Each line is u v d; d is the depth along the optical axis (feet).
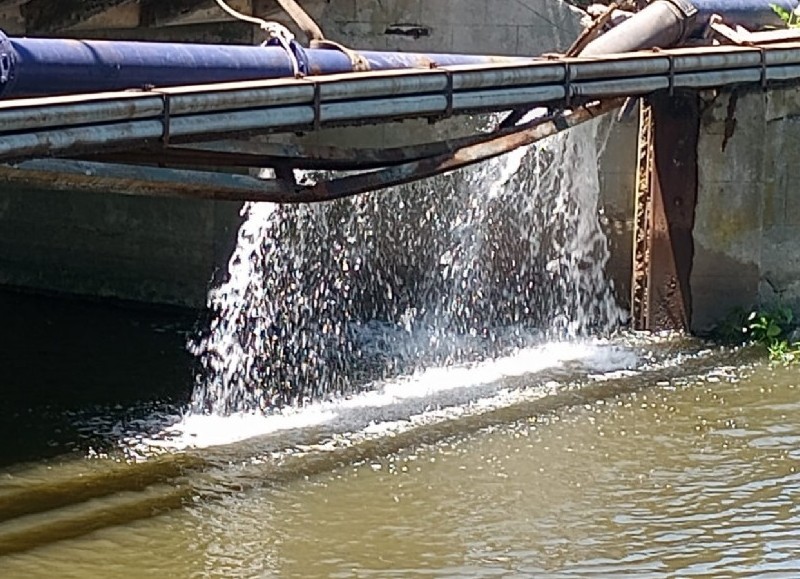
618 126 54.75
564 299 55.93
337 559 32.07
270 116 37.11
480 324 56.13
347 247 56.49
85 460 39.40
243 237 57.57
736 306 53.21
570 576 30.91
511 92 43.47
